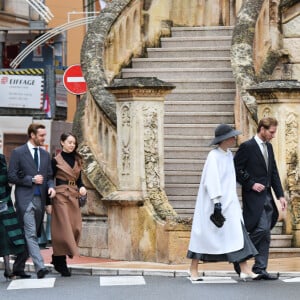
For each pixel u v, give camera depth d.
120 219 26.66
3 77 46.25
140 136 26.53
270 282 22.50
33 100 46.12
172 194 28.58
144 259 26.19
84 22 50.12
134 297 20.59
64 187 24.45
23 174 24.20
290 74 30.94
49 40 52.31
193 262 22.86
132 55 32.16
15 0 53.84
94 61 30.08
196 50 31.94
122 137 26.73
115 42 31.66
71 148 24.58
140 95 26.55
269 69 30.52
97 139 28.28
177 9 33.00
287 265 24.75
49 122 44.31
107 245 27.06
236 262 22.72
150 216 26.11
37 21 51.78
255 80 28.98
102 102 28.17
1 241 24.05
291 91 26.66
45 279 23.61
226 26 32.78
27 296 21.14
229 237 22.56
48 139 44.22
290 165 26.77
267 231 23.05
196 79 31.00
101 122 28.11
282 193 23.38
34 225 24.20
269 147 23.31
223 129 22.72
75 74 40.09
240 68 29.20
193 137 29.52
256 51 30.31
